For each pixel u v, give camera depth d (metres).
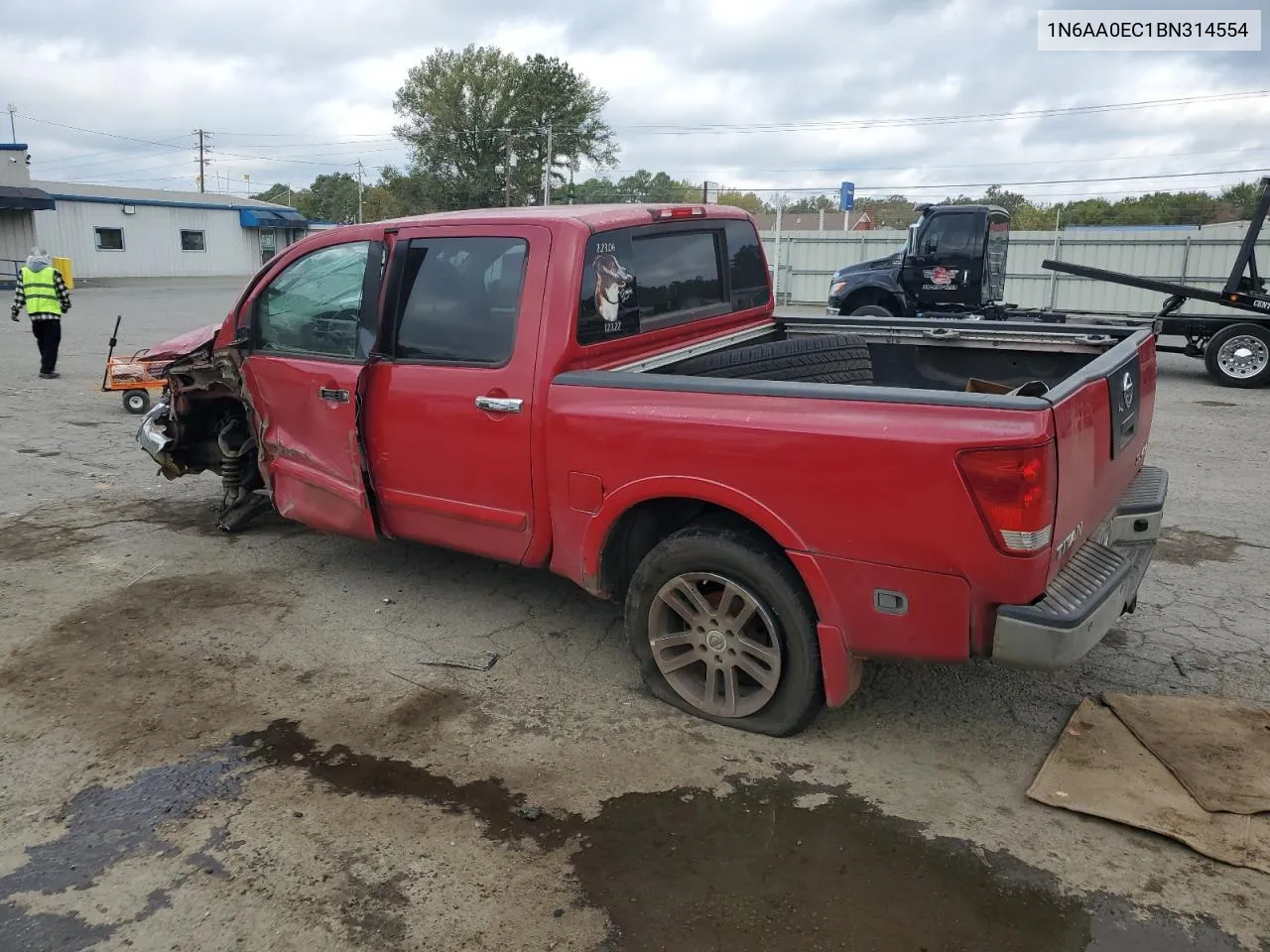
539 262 3.87
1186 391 11.98
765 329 5.16
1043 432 2.80
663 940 2.61
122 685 4.06
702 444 3.38
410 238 4.27
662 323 4.39
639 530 3.89
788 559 3.37
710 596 3.65
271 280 4.91
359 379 4.36
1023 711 3.82
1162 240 21.05
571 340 3.83
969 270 14.08
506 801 3.24
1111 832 3.04
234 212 47.78
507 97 71.00
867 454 3.05
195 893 2.80
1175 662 4.22
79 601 4.95
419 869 2.90
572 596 5.04
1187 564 5.46
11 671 4.18
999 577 2.94
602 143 75.12
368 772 3.42
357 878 2.86
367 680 4.11
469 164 73.12
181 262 45.78
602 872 2.88
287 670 4.21
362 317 4.41
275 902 2.76
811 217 64.94
